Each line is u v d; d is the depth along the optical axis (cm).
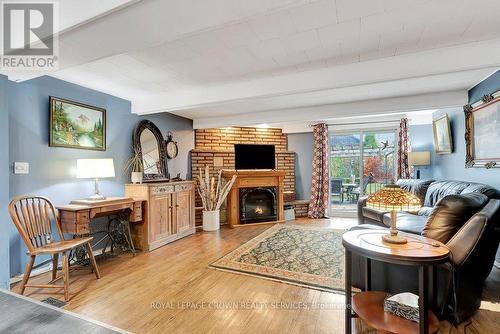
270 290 245
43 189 290
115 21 155
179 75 306
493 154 304
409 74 252
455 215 202
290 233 455
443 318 191
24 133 273
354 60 266
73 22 155
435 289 186
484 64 230
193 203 468
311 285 254
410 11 183
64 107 312
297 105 440
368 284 208
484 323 191
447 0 171
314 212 607
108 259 327
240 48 239
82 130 332
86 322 76
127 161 400
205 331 184
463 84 341
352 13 184
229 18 153
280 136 640
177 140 518
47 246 243
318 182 609
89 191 340
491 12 185
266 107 455
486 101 312
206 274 281
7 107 244
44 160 292
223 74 303
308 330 186
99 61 265
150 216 366
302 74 297
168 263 314
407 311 161
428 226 214
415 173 556
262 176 555
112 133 377
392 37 220
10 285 250
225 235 450
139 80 322
